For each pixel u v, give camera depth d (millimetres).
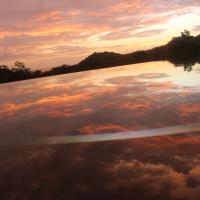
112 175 2111
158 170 2111
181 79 7402
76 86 9164
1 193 1996
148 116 3803
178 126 3164
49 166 2428
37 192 1966
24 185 2094
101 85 8484
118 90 6770
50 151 2830
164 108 4180
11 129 4031
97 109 4805
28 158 2682
